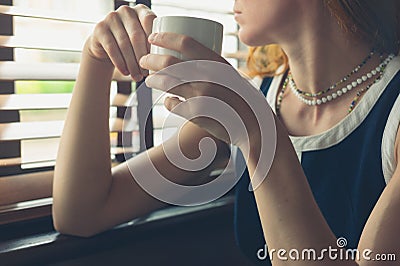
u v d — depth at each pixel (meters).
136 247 1.12
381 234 0.77
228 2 1.40
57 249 1.01
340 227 0.98
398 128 0.90
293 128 1.04
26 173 1.13
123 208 1.08
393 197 0.79
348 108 0.98
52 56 1.14
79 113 1.03
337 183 0.97
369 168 0.94
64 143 1.04
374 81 0.96
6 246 0.97
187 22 0.71
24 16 1.00
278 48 1.16
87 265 1.05
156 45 0.70
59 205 1.03
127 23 0.89
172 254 1.17
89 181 1.03
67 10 1.13
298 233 0.75
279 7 0.91
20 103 1.03
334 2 0.92
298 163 0.78
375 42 0.96
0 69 0.98
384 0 0.95
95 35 0.93
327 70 0.99
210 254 1.25
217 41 0.74
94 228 1.05
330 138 0.97
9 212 1.02
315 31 0.95
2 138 1.00
